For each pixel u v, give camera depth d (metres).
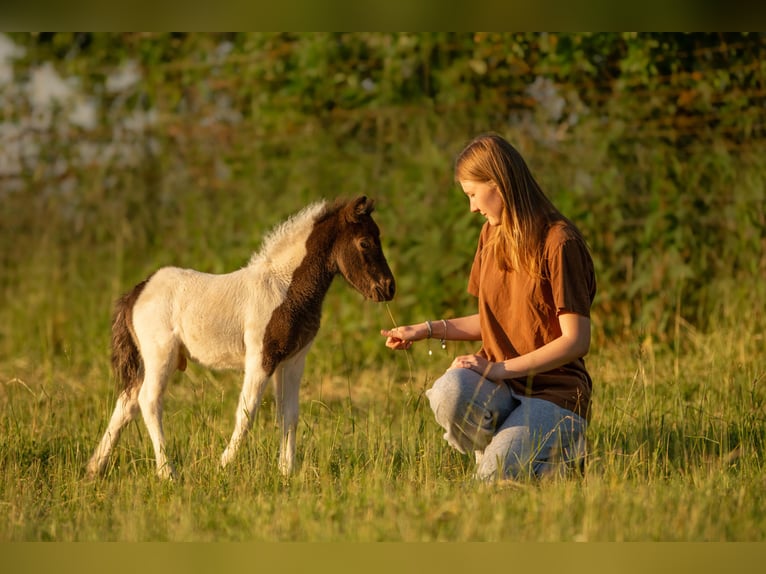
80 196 13.16
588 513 5.25
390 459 6.92
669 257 11.34
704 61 11.76
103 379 9.80
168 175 13.05
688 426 7.48
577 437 6.30
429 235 11.67
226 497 6.26
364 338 11.34
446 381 6.19
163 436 7.09
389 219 11.85
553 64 11.92
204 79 13.08
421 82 12.33
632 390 7.79
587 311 6.14
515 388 6.43
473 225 11.55
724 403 7.96
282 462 6.97
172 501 6.01
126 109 13.32
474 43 12.13
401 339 6.82
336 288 11.61
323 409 8.59
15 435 7.39
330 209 7.57
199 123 13.03
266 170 12.59
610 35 11.79
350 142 12.45
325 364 10.69
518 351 6.39
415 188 11.88
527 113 11.99
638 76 11.78
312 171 12.29
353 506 5.77
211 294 7.24
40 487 6.70
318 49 12.50
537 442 6.13
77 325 12.12
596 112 11.82
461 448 6.59
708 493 5.71
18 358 11.45
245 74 12.89
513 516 5.37
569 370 6.39
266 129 12.77
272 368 7.20
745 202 11.33
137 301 7.28
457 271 11.64
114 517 5.81
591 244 11.45
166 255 12.62
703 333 11.09
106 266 12.84
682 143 11.64
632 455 6.47
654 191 11.49
